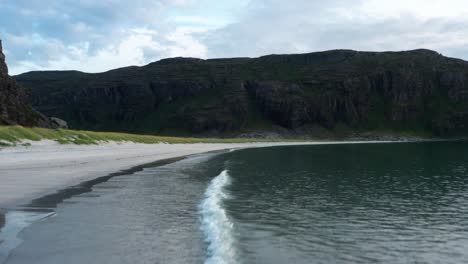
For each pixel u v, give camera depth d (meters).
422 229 17.81
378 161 60.69
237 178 36.53
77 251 12.62
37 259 11.75
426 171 44.91
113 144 74.44
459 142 179.62
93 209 19.20
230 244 14.28
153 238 14.46
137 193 24.69
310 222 18.70
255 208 21.84
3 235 14.15
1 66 76.69
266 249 14.17
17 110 74.75
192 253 12.89
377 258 13.73
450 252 14.58
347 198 25.84
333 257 13.63
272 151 93.56
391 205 23.58
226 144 135.00
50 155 46.91
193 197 23.72
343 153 84.31
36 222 16.22
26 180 28.09
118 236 14.54
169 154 70.75
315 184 32.66
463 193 28.56
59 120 91.75
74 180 29.44
